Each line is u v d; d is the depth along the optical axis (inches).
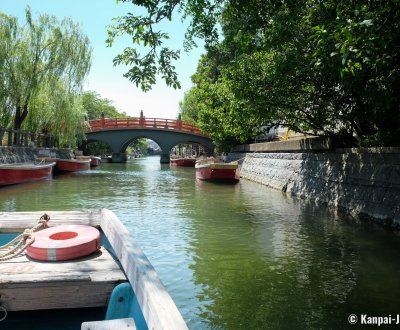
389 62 300.8
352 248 293.9
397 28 248.7
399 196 355.9
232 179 893.2
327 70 352.5
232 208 489.1
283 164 721.6
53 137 1233.4
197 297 203.9
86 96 2368.4
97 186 780.6
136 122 1900.8
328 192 506.9
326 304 195.6
